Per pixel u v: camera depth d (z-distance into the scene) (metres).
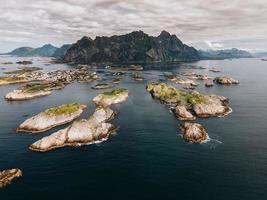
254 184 54.66
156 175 58.75
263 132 85.00
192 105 109.06
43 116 92.62
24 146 75.06
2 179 56.72
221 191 52.38
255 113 108.12
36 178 58.00
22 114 109.38
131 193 52.25
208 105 107.06
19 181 56.84
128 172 60.16
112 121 96.69
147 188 53.94
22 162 65.44
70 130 77.62
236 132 84.94
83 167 62.62
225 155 68.06
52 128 90.00
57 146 73.94
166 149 71.88
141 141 77.50
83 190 53.47
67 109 101.25
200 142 76.56
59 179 57.56
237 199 49.94
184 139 78.69
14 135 84.12
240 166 62.22
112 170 61.22
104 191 53.09
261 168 61.25
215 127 89.75
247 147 73.12
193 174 58.81
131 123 94.19
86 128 78.62
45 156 68.50
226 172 59.50
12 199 50.72
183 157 67.00
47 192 52.88
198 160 65.44
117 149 72.12
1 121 99.50
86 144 75.50
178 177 57.62
